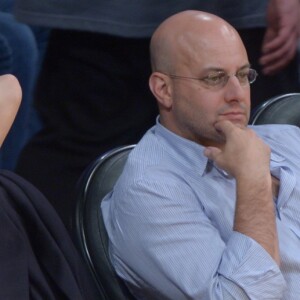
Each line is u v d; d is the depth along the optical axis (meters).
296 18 11.94
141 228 8.95
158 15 11.56
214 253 8.84
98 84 11.97
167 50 9.36
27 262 8.20
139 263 9.00
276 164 9.80
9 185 8.59
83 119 12.11
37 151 12.34
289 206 9.53
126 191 9.06
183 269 8.80
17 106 8.08
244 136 9.06
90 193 9.48
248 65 9.36
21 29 13.43
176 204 8.99
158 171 9.17
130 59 11.84
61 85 12.09
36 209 8.60
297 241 9.38
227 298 8.62
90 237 9.29
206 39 9.24
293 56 12.23
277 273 8.70
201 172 9.24
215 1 11.70
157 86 9.48
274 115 10.88
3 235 8.15
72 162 12.23
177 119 9.43
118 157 9.83
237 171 8.94
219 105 9.23
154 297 9.08
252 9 11.91
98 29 11.54
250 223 8.80
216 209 9.14
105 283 9.19
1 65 12.87
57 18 11.56
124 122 12.13
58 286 8.35
